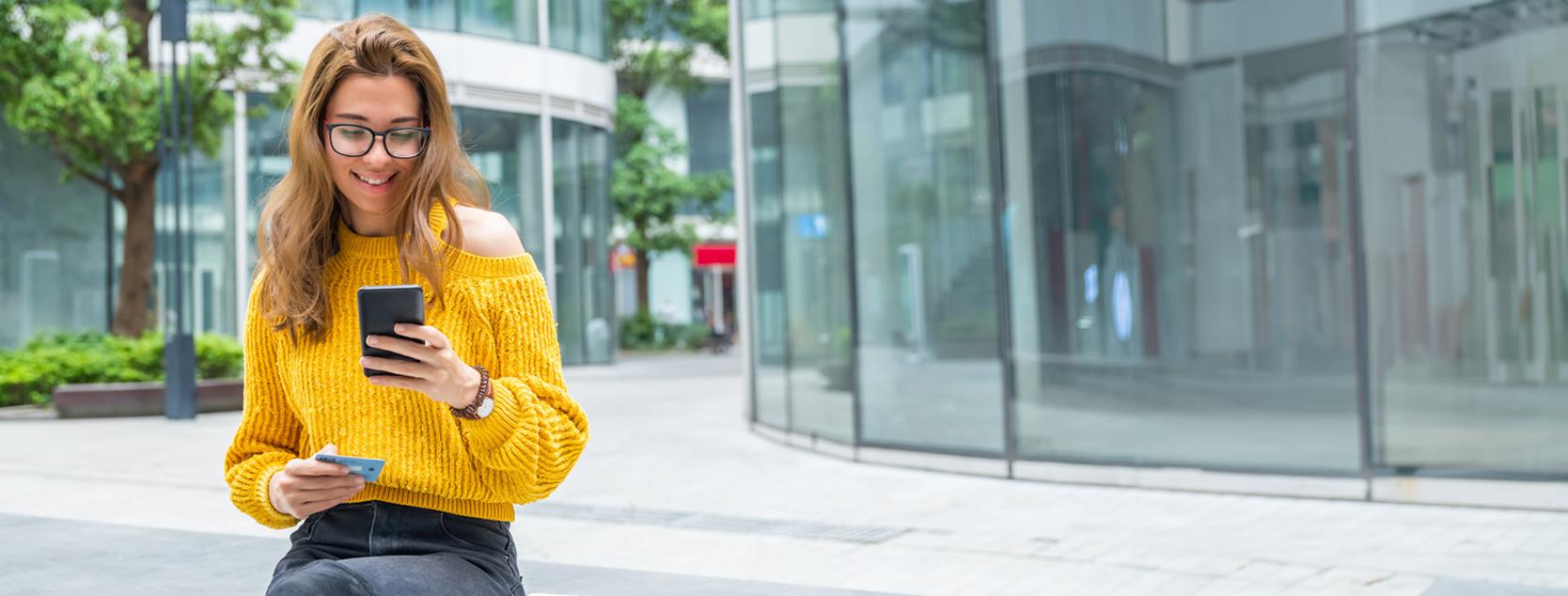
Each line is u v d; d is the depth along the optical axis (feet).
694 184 110.32
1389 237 23.13
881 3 28.22
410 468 6.43
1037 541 19.33
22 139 59.47
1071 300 25.64
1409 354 23.03
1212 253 24.52
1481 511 21.66
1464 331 22.72
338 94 6.29
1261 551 18.63
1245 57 24.18
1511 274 22.40
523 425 6.18
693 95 118.01
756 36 35.29
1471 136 22.65
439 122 6.40
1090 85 25.40
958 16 26.81
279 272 6.41
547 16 74.90
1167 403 24.90
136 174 51.52
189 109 44.57
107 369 47.75
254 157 64.75
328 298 6.51
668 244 110.93
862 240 28.96
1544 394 22.13
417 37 6.47
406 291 5.64
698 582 16.67
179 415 43.39
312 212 6.44
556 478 6.54
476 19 71.15
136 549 19.01
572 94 76.69
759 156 35.50
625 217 109.50
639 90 112.78
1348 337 23.41
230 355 49.85
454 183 6.69
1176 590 15.99
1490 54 22.52
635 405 48.42
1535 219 22.21
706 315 128.16
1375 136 23.21
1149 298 25.03
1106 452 25.44
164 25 42.96
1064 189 25.66
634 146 109.50
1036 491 24.63
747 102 36.04
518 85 72.84
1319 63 23.59
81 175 51.88
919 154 27.58
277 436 7.05
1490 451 22.58
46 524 21.36
